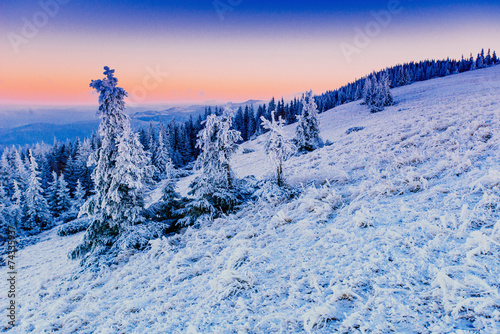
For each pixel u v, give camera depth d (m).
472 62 118.19
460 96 39.88
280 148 13.65
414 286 4.08
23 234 29.03
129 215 11.81
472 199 6.41
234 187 14.88
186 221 12.90
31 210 31.64
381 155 13.85
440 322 3.26
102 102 11.44
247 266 6.64
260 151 51.12
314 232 7.61
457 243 4.92
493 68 97.31
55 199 39.75
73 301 7.96
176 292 6.60
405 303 3.81
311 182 14.00
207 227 11.95
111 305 6.92
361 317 3.72
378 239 5.95
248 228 10.26
